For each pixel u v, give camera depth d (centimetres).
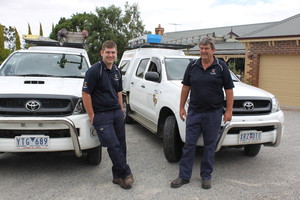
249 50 1235
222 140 392
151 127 545
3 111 361
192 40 2194
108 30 2270
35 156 474
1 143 361
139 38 921
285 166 458
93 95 356
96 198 339
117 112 369
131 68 713
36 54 544
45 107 371
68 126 365
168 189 367
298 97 1130
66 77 492
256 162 475
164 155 500
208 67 362
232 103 374
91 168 430
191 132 376
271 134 424
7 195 340
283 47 1128
